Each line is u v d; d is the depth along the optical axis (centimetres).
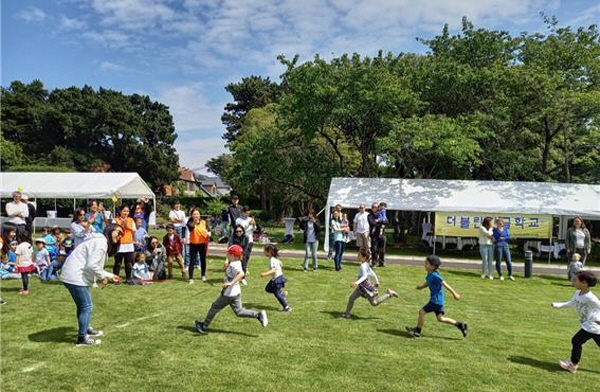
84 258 635
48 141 5603
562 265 1775
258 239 2278
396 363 610
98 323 753
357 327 777
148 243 1197
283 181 2691
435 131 2067
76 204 3331
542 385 558
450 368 600
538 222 1862
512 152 2353
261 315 713
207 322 711
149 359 592
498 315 926
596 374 604
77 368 555
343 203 1966
